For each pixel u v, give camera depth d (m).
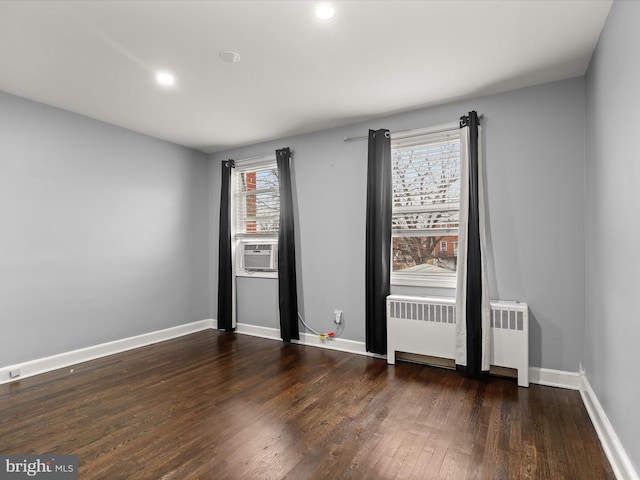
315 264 3.89
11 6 1.83
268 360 3.38
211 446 1.92
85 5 1.83
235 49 2.27
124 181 3.79
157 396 2.57
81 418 2.24
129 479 1.65
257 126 3.74
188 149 4.54
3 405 2.43
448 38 2.16
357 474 1.68
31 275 3.04
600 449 1.87
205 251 4.77
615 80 1.81
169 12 1.89
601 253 2.13
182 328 4.38
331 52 2.32
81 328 3.38
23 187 2.99
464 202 2.95
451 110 3.14
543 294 2.76
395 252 3.49
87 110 3.29
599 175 2.17
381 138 3.41
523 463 1.75
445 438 1.98
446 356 3.00
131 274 3.84
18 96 2.96
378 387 2.70
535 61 2.44
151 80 2.69
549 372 2.72
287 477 1.66
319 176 3.88
